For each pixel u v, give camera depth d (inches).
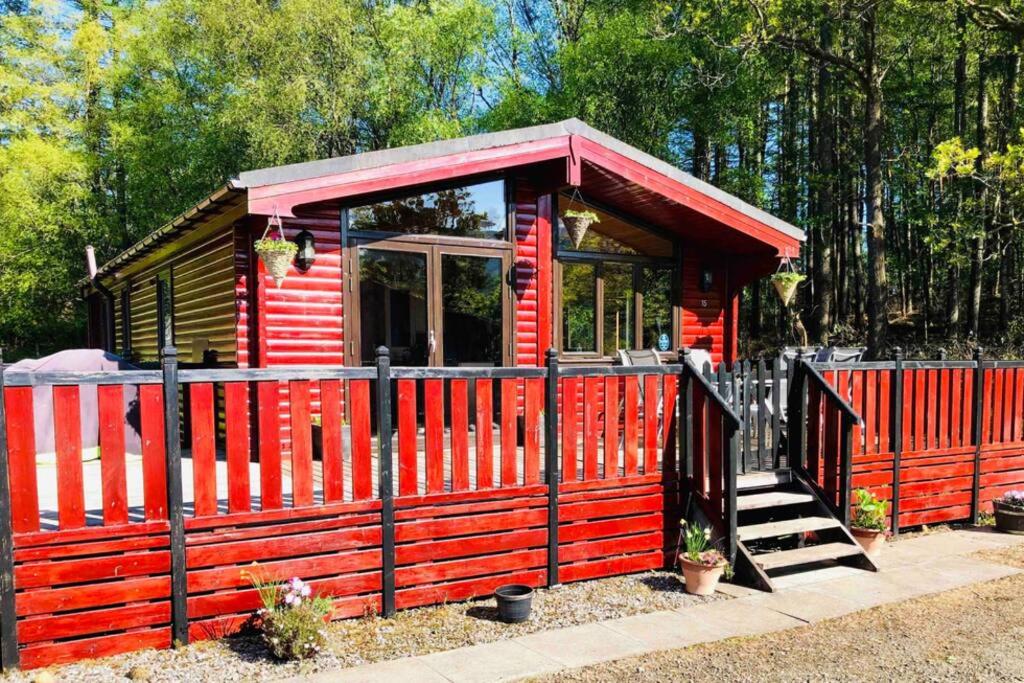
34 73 849.5
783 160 946.7
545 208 349.7
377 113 881.5
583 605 204.8
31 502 153.9
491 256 335.9
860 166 880.3
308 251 288.2
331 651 167.6
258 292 285.7
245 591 174.1
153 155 841.5
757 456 279.6
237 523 173.0
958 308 831.1
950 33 693.9
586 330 372.5
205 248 342.0
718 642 180.2
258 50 808.3
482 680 154.9
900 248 984.3
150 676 151.0
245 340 294.7
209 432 170.7
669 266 399.9
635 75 765.9
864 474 280.1
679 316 402.6
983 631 189.2
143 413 163.6
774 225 365.4
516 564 210.8
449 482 238.5
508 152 301.9
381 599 190.7
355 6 899.4
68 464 156.6
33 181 784.9
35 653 153.0
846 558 250.4
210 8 788.6
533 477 213.5
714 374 251.3
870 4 595.5
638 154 331.3
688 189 345.4
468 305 331.0
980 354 312.2
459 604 202.2
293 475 180.1
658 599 211.5
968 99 848.3
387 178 275.9
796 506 263.0
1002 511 299.3
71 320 860.0
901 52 757.3
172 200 871.1
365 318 305.4
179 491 165.9
